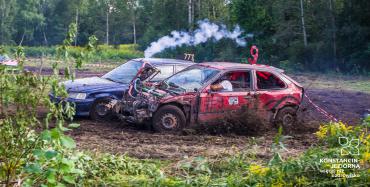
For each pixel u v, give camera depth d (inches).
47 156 301.1
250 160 445.4
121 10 3828.7
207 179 372.8
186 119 617.9
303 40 2385.6
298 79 1652.3
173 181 362.6
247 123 615.8
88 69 1722.4
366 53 2103.8
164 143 549.0
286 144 557.6
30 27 4020.7
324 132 434.0
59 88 314.7
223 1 3090.6
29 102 308.2
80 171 326.0
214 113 619.8
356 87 1346.0
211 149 510.9
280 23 2397.9
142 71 661.3
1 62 311.0
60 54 318.0
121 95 690.8
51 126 605.0
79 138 561.0
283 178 355.3
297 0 2411.4
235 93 626.2
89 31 4037.9
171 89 632.4
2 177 309.4
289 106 659.4
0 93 306.0
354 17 2247.8
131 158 460.8
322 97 1070.4
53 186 306.2
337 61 2203.5
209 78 628.1
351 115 831.7
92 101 674.8
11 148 307.4
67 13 4050.2
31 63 1927.9
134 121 618.8
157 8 3110.2
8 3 3850.9
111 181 377.1
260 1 2487.7
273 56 2393.0
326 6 2320.4
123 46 3599.9
